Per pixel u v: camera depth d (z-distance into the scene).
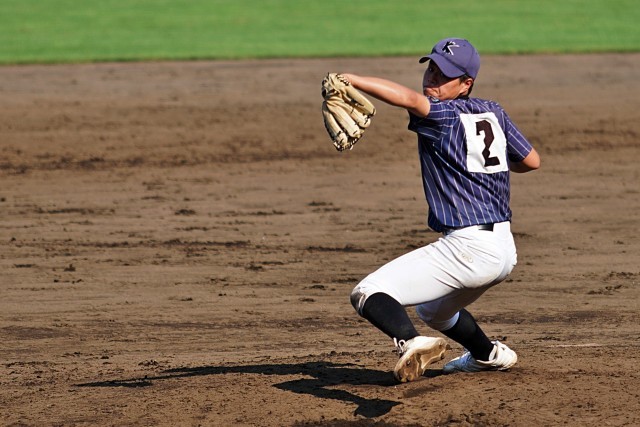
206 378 24.08
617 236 47.41
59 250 44.25
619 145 69.69
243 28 120.69
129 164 62.78
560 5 141.88
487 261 20.05
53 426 20.83
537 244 45.78
